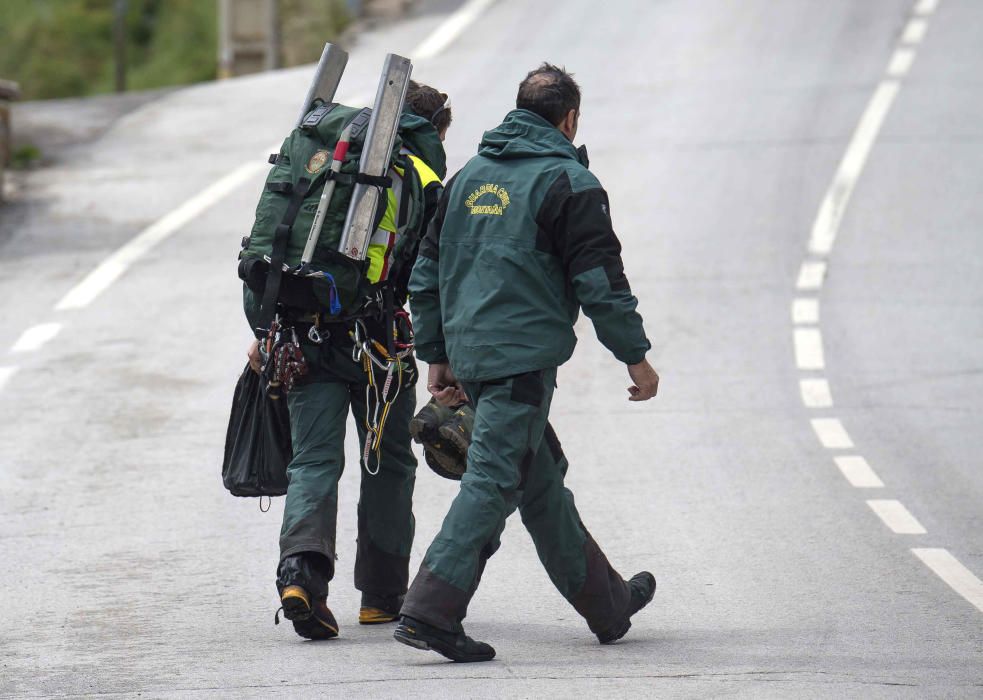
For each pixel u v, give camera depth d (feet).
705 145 215.72
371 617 69.21
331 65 68.03
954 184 192.54
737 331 143.54
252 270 63.93
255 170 221.05
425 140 66.33
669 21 295.28
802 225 180.04
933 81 241.14
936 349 136.87
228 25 324.19
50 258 176.86
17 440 111.34
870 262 165.68
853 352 136.56
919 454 107.45
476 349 58.44
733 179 199.52
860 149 209.26
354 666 59.82
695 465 104.68
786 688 55.52
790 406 120.98
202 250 179.42
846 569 79.92
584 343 143.84
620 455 107.55
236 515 91.91
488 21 309.63
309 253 62.69
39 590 76.07
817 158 206.69
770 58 262.47
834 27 280.31
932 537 86.94
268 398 66.54
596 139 221.05
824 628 67.87
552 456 61.98
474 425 59.57
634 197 193.57
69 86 435.12
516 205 58.34
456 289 59.41
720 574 79.20
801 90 241.14
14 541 86.48
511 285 58.18
